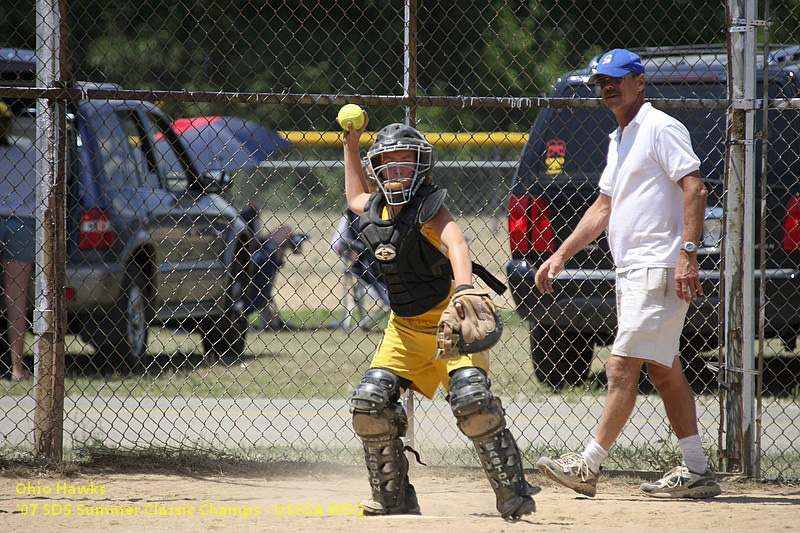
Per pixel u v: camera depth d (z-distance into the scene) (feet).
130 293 104.47
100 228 100.12
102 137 101.76
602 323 94.99
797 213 91.71
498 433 53.31
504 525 52.75
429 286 53.52
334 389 108.47
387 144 52.85
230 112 243.60
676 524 55.31
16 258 99.81
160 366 117.08
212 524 53.83
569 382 106.32
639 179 61.57
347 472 71.00
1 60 96.84
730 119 66.49
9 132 99.04
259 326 148.87
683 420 64.13
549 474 62.28
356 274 138.00
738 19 66.08
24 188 99.50
